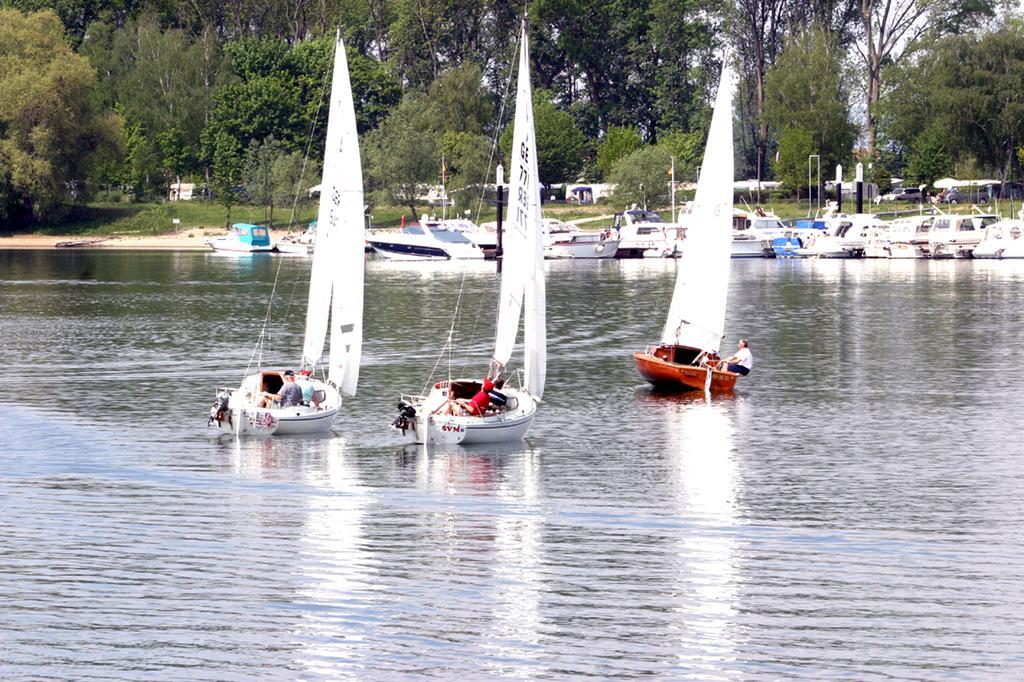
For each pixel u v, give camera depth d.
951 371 134.12
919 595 63.44
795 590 64.31
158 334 166.50
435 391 101.56
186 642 57.75
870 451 95.94
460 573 66.56
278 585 64.56
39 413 109.50
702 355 125.12
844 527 75.12
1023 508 79.31
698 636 58.47
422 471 88.62
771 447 97.38
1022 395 119.19
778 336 164.88
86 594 63.06
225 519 76.06
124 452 94.25
